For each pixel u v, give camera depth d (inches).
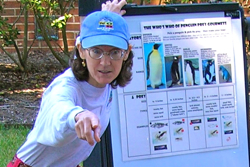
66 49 281.4
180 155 123.3
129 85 118.6
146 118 120.4
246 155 127.2
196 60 122.0
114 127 118.8
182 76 121.6
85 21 85.5
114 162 119.5
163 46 119.7
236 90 125.4
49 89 88.1
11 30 266.8
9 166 99.3
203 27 121.8
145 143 120.8
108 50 84.4
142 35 118.2
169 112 121.6
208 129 124.5
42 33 272.2
